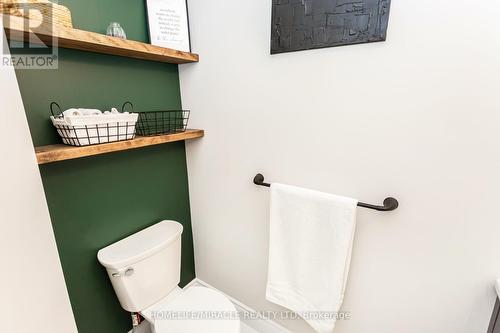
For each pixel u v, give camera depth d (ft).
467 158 2.46
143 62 3.91
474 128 2.38
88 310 3.74
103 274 3.86
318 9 2.86
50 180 3.08
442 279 2.85
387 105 2.75
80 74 3.21
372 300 3.40
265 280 4.48
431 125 2.57
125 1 3.52
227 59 3.80
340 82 2.97
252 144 3.91
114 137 3.19
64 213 3.27
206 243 5.18
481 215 2.51
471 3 2.19
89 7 3.15
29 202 2.03
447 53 2.36
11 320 1.86
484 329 2.74
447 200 2.64
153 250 3.78
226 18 3.64
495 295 2.61
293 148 3.52
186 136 4.12
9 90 1.83
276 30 3.17
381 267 3.22
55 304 2.30
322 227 3.18
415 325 3.16
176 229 4.31
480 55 2.24
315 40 2.97
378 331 3.46
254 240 4.39
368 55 2.74
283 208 3.47
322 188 3.40
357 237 3.30
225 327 3.39
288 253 3.55
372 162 2.97
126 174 3.94
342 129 3.08
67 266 3.40
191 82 4.35
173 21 3.91
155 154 4.34
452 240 2.70
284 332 4.51
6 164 1.82
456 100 2.41
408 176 2.79
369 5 2.58
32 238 2.06
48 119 3.01
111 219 3.84
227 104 4.00
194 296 3.86
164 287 4.10
